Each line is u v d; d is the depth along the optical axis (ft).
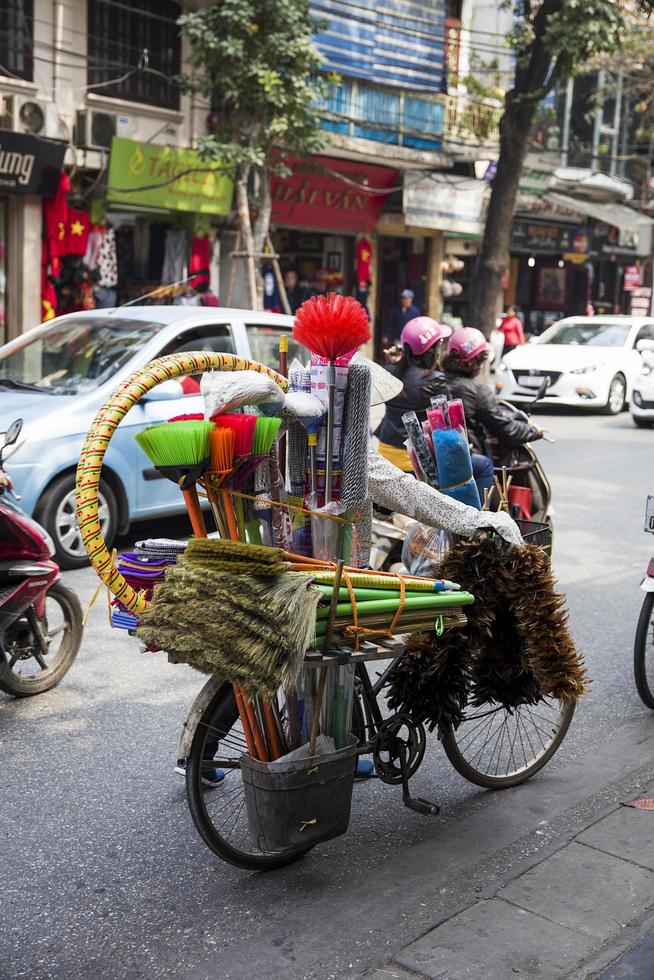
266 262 61.46
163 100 53.11
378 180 69.56
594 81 92.38
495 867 11.84
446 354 20.58
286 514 11.05
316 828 11.27
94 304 51.26
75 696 16.78
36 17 47.14
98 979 9.73
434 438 13.05
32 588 15.84
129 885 11.35
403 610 11.07
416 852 12.17
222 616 9.75
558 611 12.89
